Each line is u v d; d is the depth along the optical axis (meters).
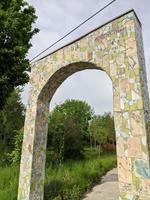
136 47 5.29
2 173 11.01
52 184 9.11
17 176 10.49
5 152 16.34
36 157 7.02
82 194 10.05
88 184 11.20
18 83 10.95
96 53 6.13
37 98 7.45
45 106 7.69
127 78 5.30
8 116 21.33
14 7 11.02
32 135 7.16
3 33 9.88
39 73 7.71
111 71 5.67
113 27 5.91
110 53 5.80
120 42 5.65
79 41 6.67
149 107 5.30
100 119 30.42
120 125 5.20
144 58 5.71
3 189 8.70
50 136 16.06
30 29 11.94
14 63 10.44
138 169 4.68
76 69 7.00
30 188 6.62
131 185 4.72
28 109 7.68
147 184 4.48
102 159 19.38
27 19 11.70
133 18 5.54
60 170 12.02
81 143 19.34
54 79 7.35
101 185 11.95
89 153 23.95
